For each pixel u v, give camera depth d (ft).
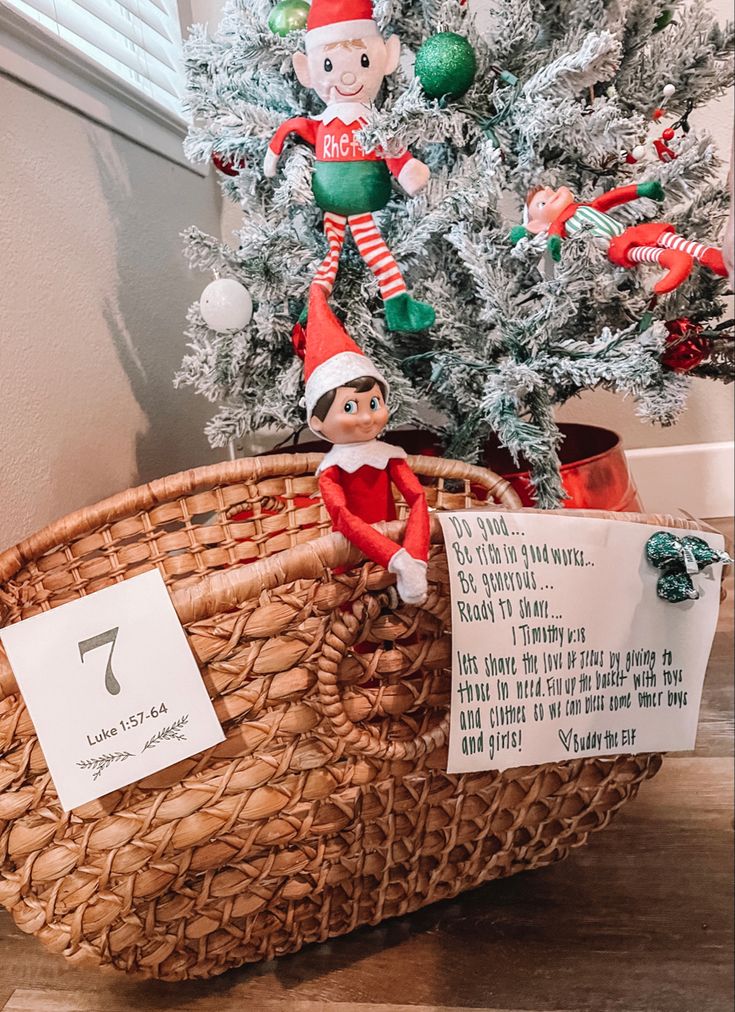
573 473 2.91
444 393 2.83
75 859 1.51
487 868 1.98
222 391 2.76
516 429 2.36
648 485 4.68
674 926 1.97
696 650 1.86
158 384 3.51
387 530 1.54
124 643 1.46
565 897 2.11
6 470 2.35
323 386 1.81
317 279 2.45
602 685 1.78
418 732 1.70
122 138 3.32
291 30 2.44
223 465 2.58
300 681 1.53
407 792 1.77
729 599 3.72
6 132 2.44
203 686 1.48
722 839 2.27
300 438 4.51
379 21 2.32
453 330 2.59
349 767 1.66
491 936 1.99
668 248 2.07
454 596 1.58
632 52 2.63
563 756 1.77
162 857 1.56
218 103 2.49
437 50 2.22
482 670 1.64
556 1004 1.78
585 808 1.96
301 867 1.72
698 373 2.73
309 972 1.93
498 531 1.62
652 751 1.89
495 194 2.35
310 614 1.52
